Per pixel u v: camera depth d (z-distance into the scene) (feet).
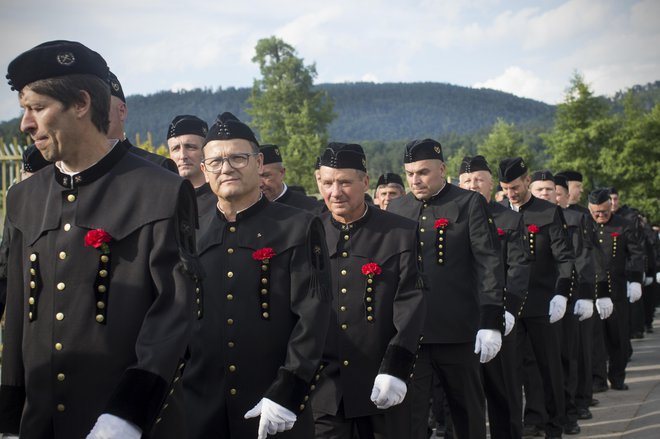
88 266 8.48
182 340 8.22
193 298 8.54
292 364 11.33
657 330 48.80
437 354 18.33
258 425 11.87
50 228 8.62
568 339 24.77
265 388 12.00
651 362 36.76
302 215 12.47
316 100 210.79
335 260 15.17
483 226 18.90
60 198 8.70
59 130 8.30
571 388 24.20
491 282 18.43
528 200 24.89
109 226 8.49
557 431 22.93
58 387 8.46
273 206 12.74
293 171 179.01
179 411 9.03
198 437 11.97
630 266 35.53
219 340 12.16
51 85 8.16
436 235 19.16
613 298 33.96
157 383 7.94
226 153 12.29
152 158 15.57
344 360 14.78
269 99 209.46
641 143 138.51
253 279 12.17
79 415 8.42
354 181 14.85
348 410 14.57
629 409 26.68
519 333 23.56
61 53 8.20
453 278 18.86
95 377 8.42
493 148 171.83
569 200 35.40
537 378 23.47
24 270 8.86
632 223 35.37
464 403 18.43
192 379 12.29
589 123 143.02
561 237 23.99
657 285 58.03
